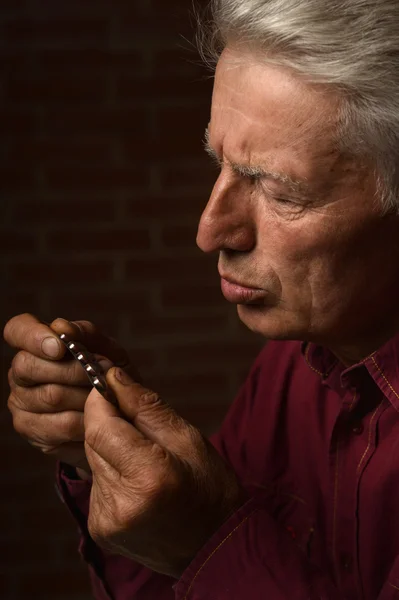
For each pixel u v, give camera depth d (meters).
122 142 2.08
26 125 2.07
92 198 2.10
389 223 0.77
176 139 2.08
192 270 2.13
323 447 0.96
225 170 0.78
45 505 2.19
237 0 0.75
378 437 0.89
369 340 0.85
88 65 2.05
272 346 1.06
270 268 0.78
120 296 2.14
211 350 2.17
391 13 0.73
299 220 0.76
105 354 0.92
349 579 0.91
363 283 0.78
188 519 0.80
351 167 0.75
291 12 0.73
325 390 0.98
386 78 0.73
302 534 0.97
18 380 0.89
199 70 2.06
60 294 2.13
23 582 2.21
